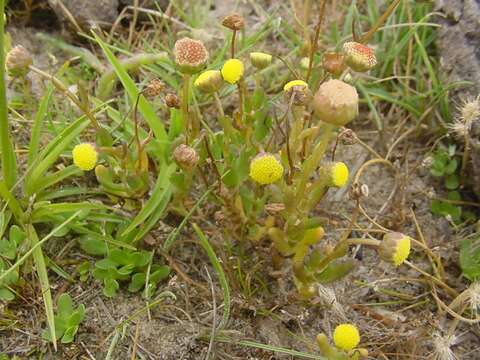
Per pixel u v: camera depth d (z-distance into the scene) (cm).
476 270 23
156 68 27
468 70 25
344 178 19
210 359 20
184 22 30
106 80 26
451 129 26
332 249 20
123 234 21
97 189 23
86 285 22
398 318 22
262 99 22
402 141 27
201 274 22
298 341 21
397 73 28
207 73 20
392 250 18
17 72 21
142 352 20
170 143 22
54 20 30
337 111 17
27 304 21
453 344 22
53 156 22
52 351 20
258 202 21
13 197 21
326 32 30
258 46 30
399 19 29
